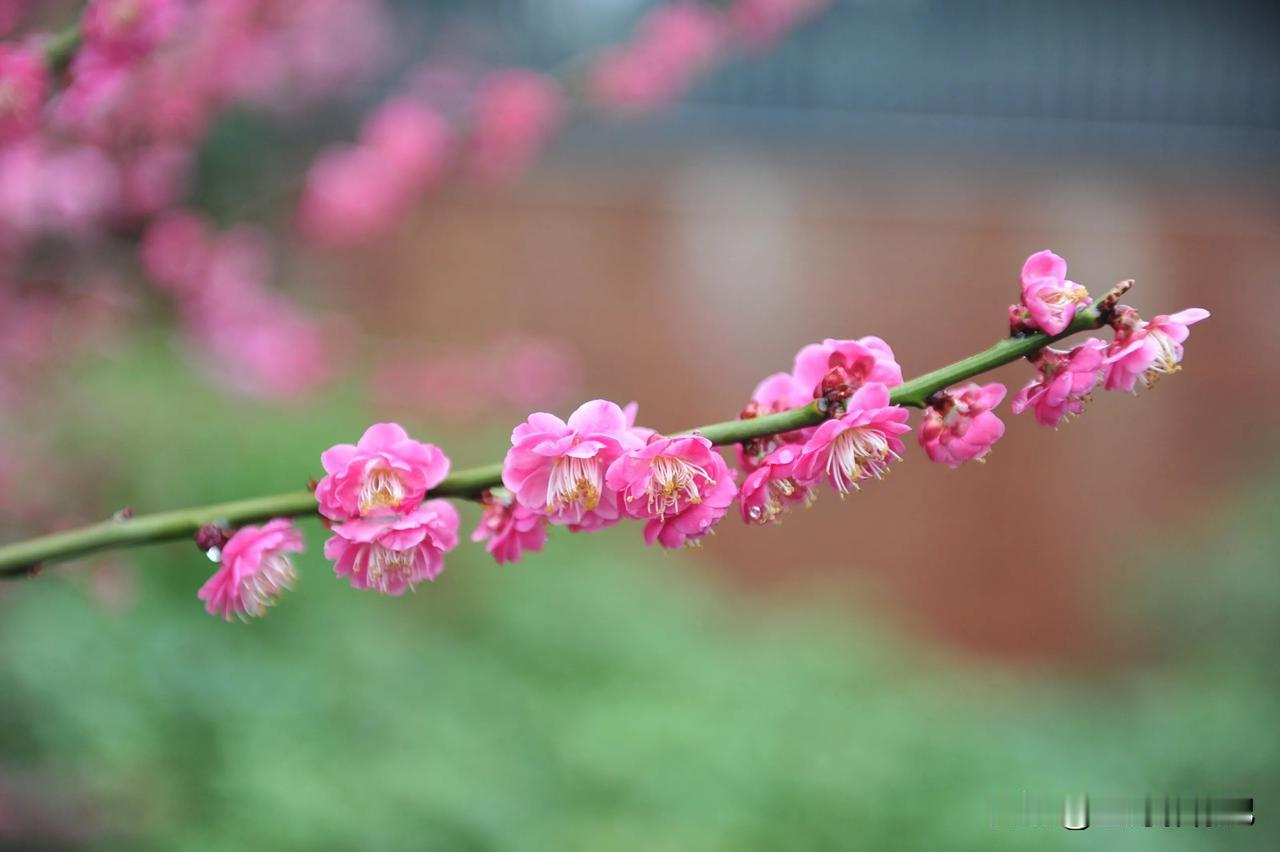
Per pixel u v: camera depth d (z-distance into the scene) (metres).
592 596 6.82
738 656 6.80
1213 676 6.89
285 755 4.39
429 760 4.71
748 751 5.50
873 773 5.42
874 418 1.54
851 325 9.71
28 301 4.71
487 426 7.21
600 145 9.60
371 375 7.08
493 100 5.04
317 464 5.93
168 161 4.18
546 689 5.97
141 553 5.24
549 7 8.78
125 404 5.48
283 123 7.39
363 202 5.01
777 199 9.71
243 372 5.60
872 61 9.73
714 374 9.60
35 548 1.74
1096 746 6.64
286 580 1.74
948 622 9.55
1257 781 5.95
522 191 9.35
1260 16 9.88
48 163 3.82
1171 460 9.75
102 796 3.96
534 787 4.95
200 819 4.11
